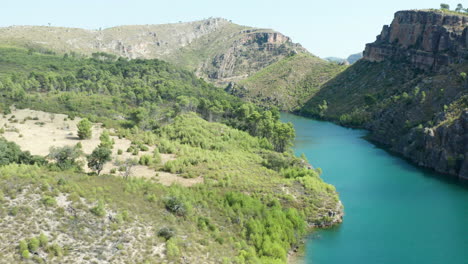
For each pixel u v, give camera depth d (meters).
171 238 46.69
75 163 73.75
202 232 52.66
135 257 42.28
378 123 176.12
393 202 88.00
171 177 79.38
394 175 110.50
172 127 120.88
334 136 174.00
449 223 76.12
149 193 58.28
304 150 142.50
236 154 103.88
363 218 77.94
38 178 50.44
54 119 122.31
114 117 143.88
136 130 116.06
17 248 38.22
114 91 189.75
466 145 109.50
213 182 75.69
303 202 75.00
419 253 63.41
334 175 109.62
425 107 150.88
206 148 107.62
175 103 169.88
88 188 52.44
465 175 106.69
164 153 98.38
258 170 91.19
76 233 42.72
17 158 69.00
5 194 45.22
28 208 43.47
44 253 38.75
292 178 86.38
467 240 68.50
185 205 55.97
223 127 128.00
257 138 131.25
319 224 72.19
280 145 129.88
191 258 45.00
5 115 119.88
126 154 92.38
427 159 119.88
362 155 135.50
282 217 64.06
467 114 111.81
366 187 98.88
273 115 166.75
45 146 91.50
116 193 54.03
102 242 42.78
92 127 117.31
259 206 65.62
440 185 101.50
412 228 73.50
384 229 72.69
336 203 77.69
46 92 178.00
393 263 60.06
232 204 65.81
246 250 52.97
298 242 64.12
